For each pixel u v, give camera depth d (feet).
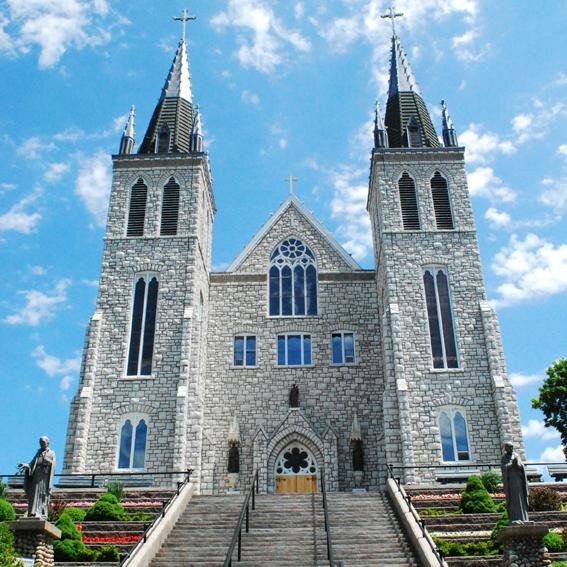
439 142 179.11
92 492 118.42
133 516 105.09
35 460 81.15
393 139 180.34
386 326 152.35
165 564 79.30
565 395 132.67
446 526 94.38
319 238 178.70
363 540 87.10
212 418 158.71
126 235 162.20
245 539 87.86
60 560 83.71
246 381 162.30
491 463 136.36
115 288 156.25
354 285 172.55
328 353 165.07
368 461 153.79
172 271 157.58
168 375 146.51
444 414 141.38
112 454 139.95
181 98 185.68
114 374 147.33
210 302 171.63
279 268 176.35
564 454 127.95
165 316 152.76
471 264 156.56
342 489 150.82
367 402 159.63
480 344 147.84
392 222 161.38
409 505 92.94
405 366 145.69
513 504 78.13
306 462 152.35
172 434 141.08
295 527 92.94
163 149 174.60
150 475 136.98
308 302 171.73
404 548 83.66
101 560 83.87
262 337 167.32
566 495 110.32
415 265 156.46
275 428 157.07
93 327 150.92
